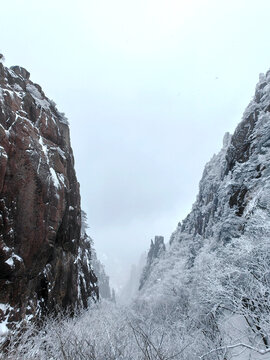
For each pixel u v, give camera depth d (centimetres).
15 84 1314
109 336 639
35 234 1055
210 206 5512
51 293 1205
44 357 661
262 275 938
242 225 1898
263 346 887
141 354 596
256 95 3522
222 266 1255
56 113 1733
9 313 912
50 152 1320
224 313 1256
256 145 2733
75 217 1628
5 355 725
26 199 1039
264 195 1527
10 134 1033
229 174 3259
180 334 994
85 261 2422
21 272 984
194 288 1995
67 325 982
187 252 5097
